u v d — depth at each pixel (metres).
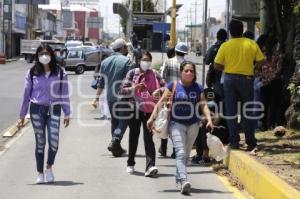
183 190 13.01
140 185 13.96
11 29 125.44
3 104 33.06
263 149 16.45
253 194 12.87
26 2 128.12
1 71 69.62
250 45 15.84
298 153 15.80
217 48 17.83
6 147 19.52
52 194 13.04
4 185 13.95
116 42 17.33
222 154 15.22
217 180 14.55
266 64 20.00
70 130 23.28
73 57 65.31
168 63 17.58
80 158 17.44
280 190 11.03
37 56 13.78
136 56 20.53
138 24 61.31
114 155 17.69
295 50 20.41
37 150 14.06
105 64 17.31
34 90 13.84
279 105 20.39
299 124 20.02
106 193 13.16
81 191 13.33
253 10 25.70
